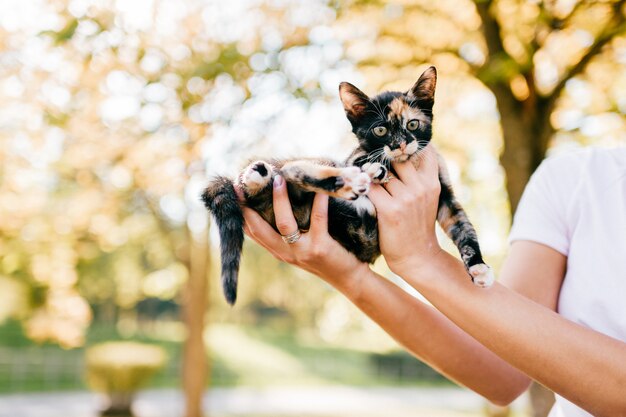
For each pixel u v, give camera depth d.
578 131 6.06
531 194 1.84
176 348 27.75
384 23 6.07
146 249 16.78
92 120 7.73
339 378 25.41
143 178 8.77
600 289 1.52
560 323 1.34
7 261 9.96
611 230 1.57
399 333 1.78
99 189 9.52
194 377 11.13
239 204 1.95
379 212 1.55
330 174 1.71
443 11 5.92
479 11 5.35
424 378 26.83
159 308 39.38
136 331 33.31
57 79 7.00
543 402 5.38
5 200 8.95
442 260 1.51
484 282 1.46
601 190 1.65
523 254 1.75
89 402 16.47
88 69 6.61
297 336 36.06
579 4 4.81
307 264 1.79
